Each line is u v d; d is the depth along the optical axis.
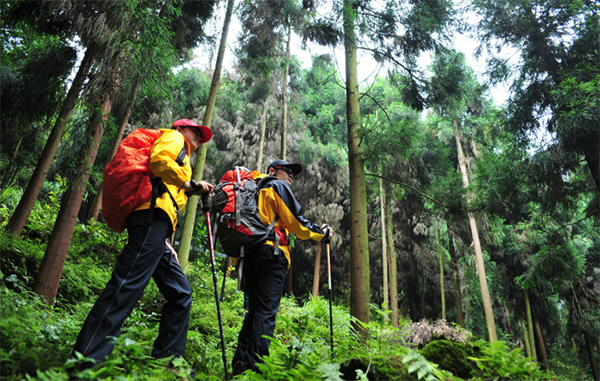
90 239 6.32
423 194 6.95
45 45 5.30
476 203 6.90
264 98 11.07
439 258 17.42
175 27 7.34
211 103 7.08
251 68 9.45
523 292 16.42
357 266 5.63
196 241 6.19
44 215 6.84
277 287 2.62
